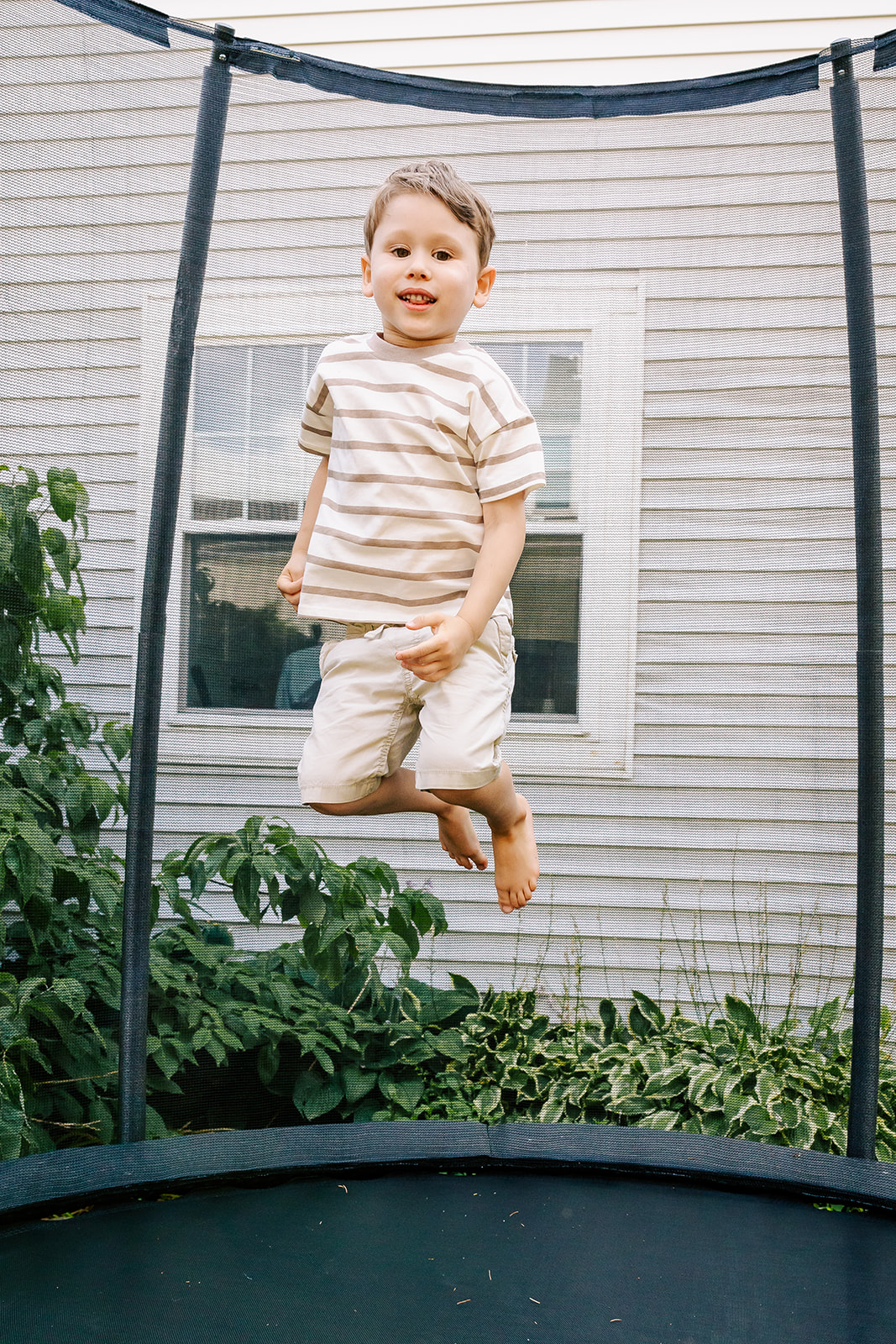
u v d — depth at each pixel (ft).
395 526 4.09
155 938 5.51
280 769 5.51
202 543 5.42
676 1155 5.11
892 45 4.93
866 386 5.10
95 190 5.14
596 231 5.32
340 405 4.21
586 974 5.57
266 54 5.18
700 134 5.29
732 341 5.26
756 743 5.32
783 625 5.27
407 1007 5.75
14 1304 3.69
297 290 5.34
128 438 5.24
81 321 5.15
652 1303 3.84
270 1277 3.95
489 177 5.37
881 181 5.16
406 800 4.57
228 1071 5.62
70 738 5.29
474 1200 4.75
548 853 5.48
